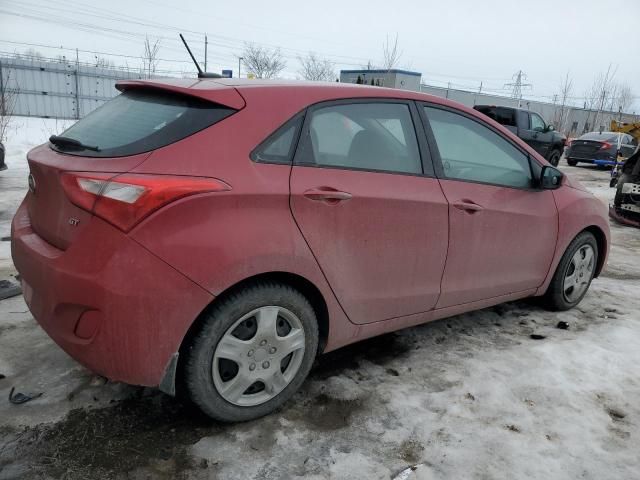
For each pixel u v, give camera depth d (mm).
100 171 2098
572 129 46094
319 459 2289
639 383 3031
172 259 2076
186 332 2170
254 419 2529
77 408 2539
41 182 2361
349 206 2559
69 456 2223
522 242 3508
